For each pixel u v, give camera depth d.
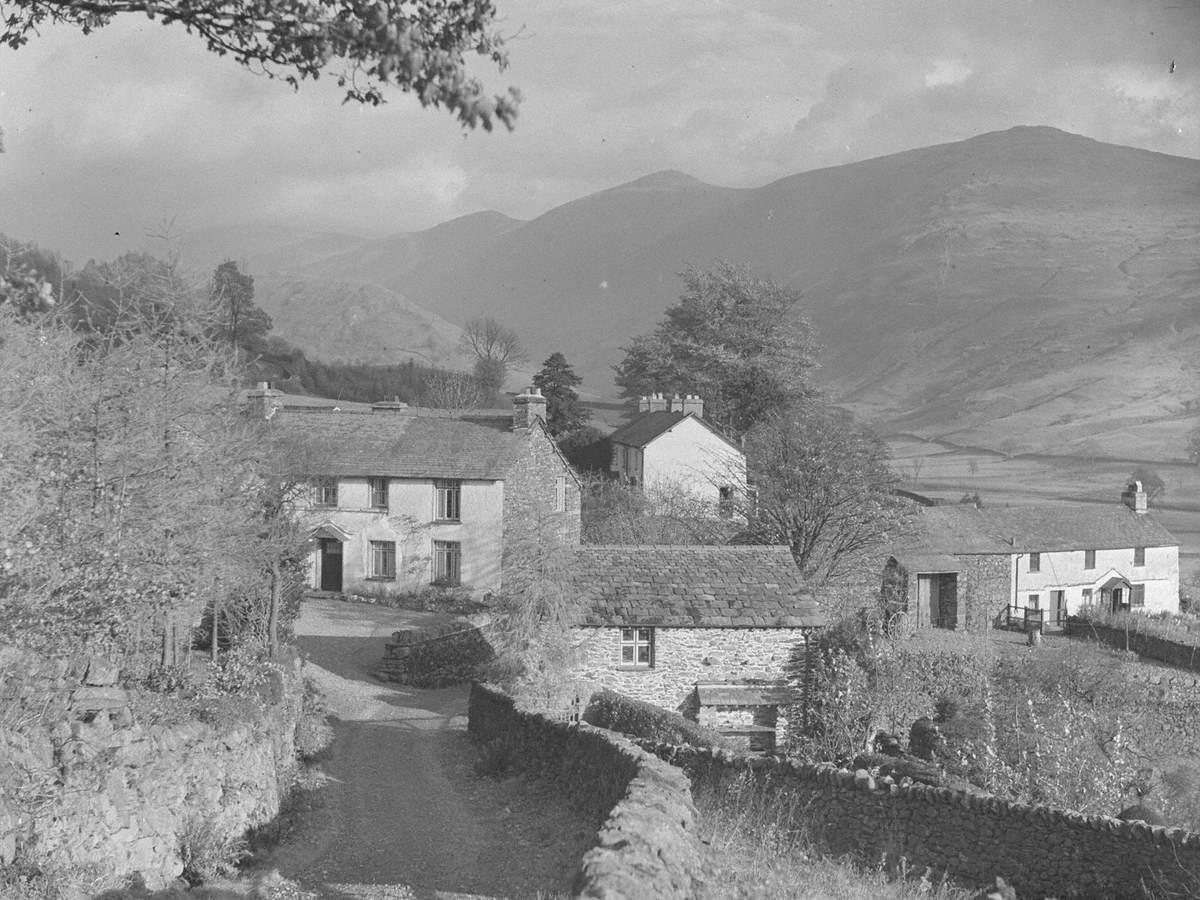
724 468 70.69
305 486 37.56
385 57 9.31
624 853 11.72
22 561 17.33
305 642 46.81
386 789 24.91
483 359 160.38
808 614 33.53
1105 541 72.44
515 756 25.95
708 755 21.00
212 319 26.34
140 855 16.22
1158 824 18.69
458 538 57.22
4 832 13.53
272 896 16.55
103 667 18.09
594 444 92.50
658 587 33.88
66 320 23.61
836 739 31.83
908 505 50.72
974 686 39.84
